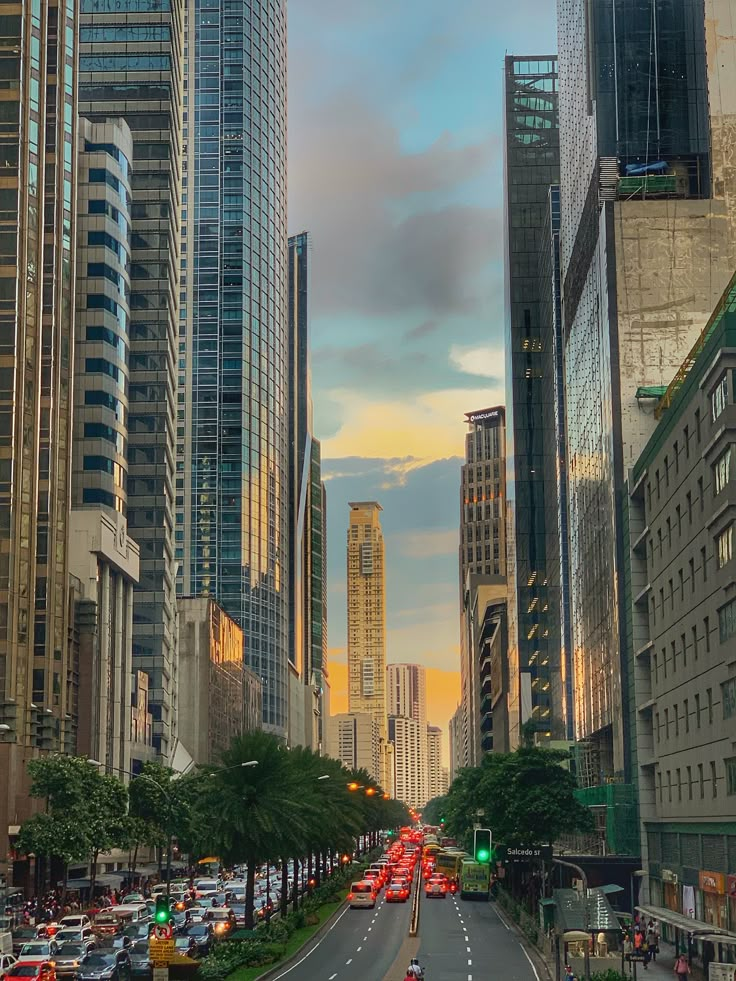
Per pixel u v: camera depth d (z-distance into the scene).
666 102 141.38
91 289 174.75
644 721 105.31
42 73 144.75
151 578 196.00
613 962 66.94
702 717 76.12
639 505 107.75
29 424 134.38
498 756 152.88
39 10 146.00
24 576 129.75
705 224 133.00
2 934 67.81
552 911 83.19
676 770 85.06
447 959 75.56
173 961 60.00
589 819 111.19
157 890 116.12
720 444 68.44
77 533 149.38
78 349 173.00
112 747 158.12
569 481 167.50
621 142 141.00
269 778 83.00
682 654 82.31
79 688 143.12
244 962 69.38
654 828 97.00
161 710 192.75
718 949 66.44
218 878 158.00
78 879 132.25
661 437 89.12
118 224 180.00
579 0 155.38
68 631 139.12
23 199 138.12
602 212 135.12
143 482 198.62
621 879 104.56
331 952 79.75
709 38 138.50
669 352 130.00
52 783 103.75
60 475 138.50
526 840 111.12
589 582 143.12
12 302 134.75
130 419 199.88
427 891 135.88
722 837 71.81
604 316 133.00
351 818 127.69
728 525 67.88
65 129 148.75
